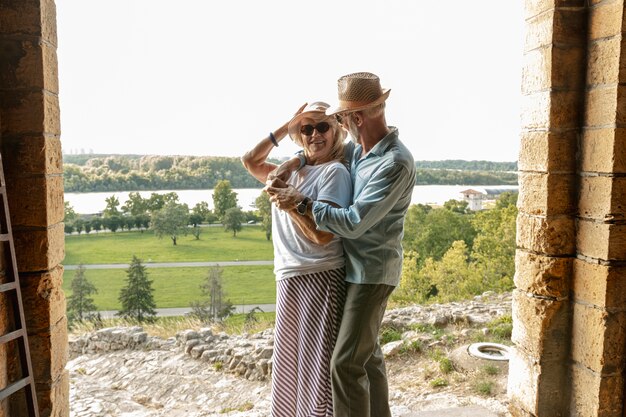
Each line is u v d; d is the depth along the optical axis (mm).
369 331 2535
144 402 5676
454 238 44625
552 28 3045
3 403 2613
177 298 44969
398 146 2504
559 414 3270
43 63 2641
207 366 6480
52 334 2758
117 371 6711
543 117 3145
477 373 4859
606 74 2898
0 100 2625
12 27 2607
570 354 3215
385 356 5656
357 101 2492
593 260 3010
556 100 3078
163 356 6984
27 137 2641
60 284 2873
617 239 2898
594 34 2986
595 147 2979
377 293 2531
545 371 3230
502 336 5969
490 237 40594
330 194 2531
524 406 3369
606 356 2957
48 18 2711
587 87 3045
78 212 63844
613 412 3006
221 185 55344
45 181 2670
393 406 4266
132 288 43719
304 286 2605
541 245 3195
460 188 53594
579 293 3123
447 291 38469
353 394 2521
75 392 5855
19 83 2623
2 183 2500
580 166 3105
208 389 5836
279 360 2676
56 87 2814
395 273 2592
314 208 2402
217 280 45562
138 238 61562
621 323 2955
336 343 2562
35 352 2721
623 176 2869
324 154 2699
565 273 3174
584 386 3102
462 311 7133
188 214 58344
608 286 2918
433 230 44781
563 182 3135
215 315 38969
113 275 50344
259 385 5770
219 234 56656
